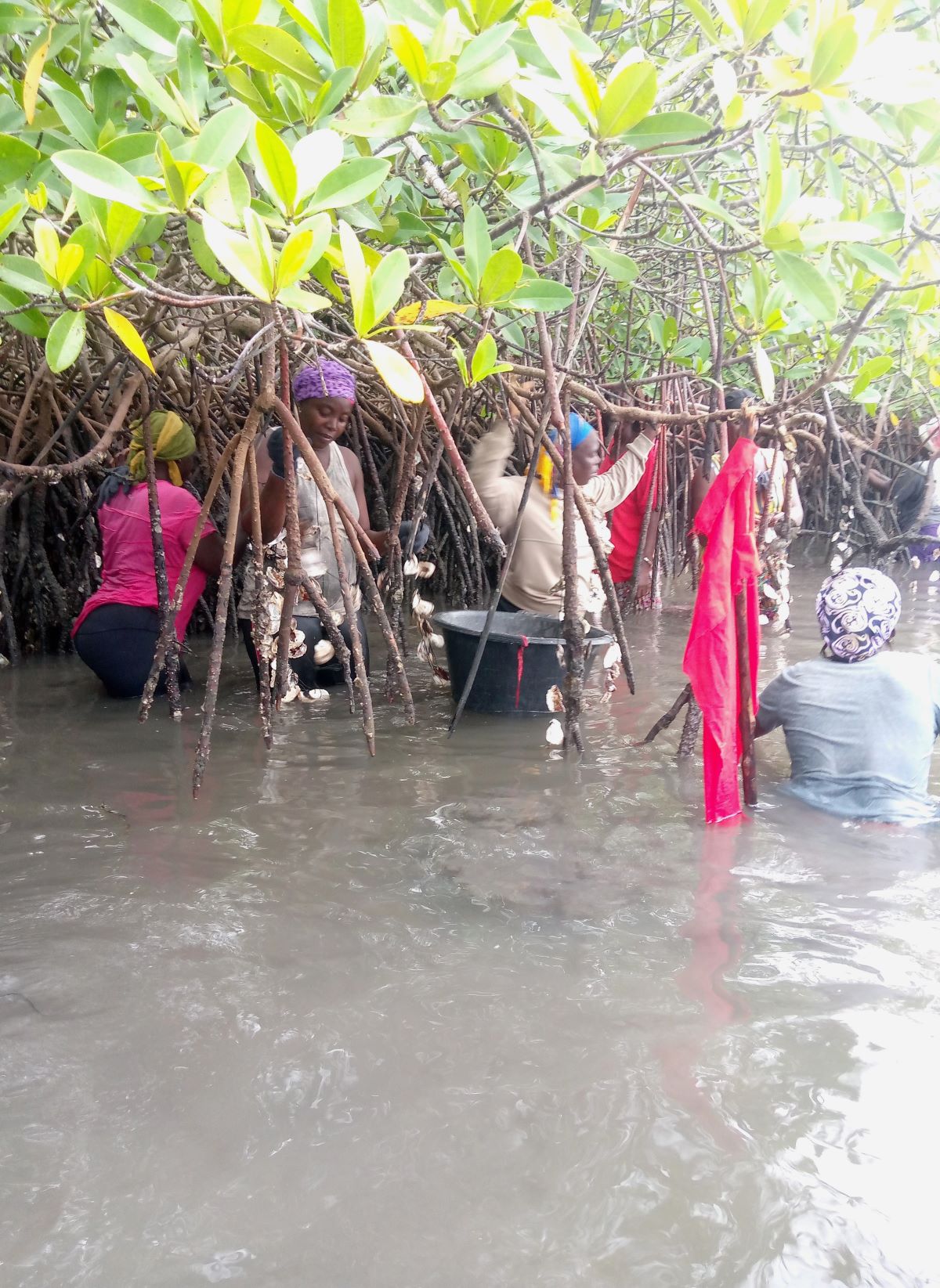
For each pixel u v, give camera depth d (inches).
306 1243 50.5
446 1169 55.6
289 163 70.5
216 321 142.3
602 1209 52.7
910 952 79.8
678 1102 60.9
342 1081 63.0
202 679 182.9
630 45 135.7
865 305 123.3
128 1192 53.7
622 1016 70.3
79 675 191.8
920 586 286.8
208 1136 58.0
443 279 114.0
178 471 175.8
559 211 100.4
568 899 89.4
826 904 88.7
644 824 108.7
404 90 107.2
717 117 112.0
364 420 270.2
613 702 162.7
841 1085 62.5
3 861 96.7
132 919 84.4
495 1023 69.4
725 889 91.8
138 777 123.7
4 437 213.6
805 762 119.5
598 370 192.9
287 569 127.1
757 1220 52.0
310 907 87.0
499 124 101.2
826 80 77.2
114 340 149.9
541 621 168.7
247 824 107.3
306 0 79.6
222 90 93.2
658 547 234.2
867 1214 52.4
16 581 214.1
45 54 88.0
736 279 158.7
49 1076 63.0
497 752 135.0
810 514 369.4
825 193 115.1
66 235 96.6
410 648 212.1
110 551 169.0
